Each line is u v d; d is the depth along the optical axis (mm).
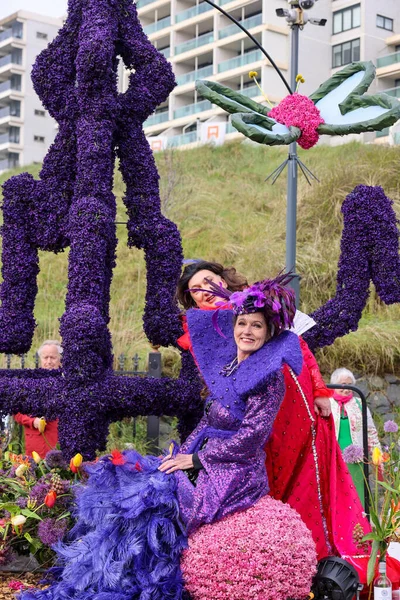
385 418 8820
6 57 57625
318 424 4008
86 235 4844
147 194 5160
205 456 3486
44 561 4176
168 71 5297
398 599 3748
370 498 3805
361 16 38844
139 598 3273
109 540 3432
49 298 11750
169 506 3420
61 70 5230
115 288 11586
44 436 5215
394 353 9078
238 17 42406
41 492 4164
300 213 12000
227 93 5566
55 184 5164
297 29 7516
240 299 3502
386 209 5168
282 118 5312
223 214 14000
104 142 4969
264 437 3416
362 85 5336
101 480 3730
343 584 3525
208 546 3262
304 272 10453
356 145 16531
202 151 18375
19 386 4801
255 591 3180
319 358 9078
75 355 4727
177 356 8859
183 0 45469
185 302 4410
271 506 3418
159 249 5094
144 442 7750
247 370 3484
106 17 5020
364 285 5148
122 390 4789
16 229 5113
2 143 58031
